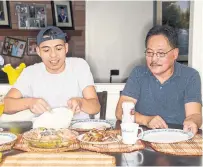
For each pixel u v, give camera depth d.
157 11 5.04
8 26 5.02
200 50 2.49
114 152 1.27
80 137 1.42
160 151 1.27
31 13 5.10
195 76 1.87
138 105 1.94
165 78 1.87
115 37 5.15
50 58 1.85
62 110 1.58
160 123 1.62
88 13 5.09
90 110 1.82
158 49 1.71
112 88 2.73
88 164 1.14
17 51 5.08
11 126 1.70
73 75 2.00
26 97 1.92
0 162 1.16
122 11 5.10
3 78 4.36
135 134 1.36
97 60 5.17
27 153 1.26
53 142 1.29
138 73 1.94
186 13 4.95
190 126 1.56
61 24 5.13
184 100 1.85
